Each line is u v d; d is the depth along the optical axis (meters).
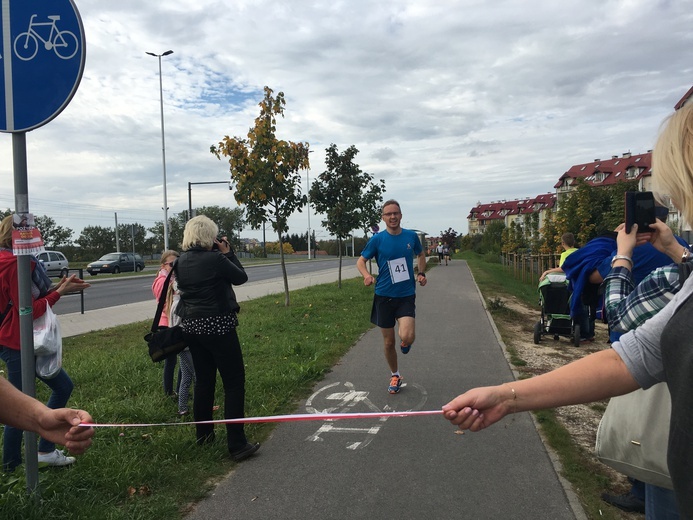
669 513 1.88
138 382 5.69
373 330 8.95
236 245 88.38
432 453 3.85
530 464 3.63
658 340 1.36
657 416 1.88
